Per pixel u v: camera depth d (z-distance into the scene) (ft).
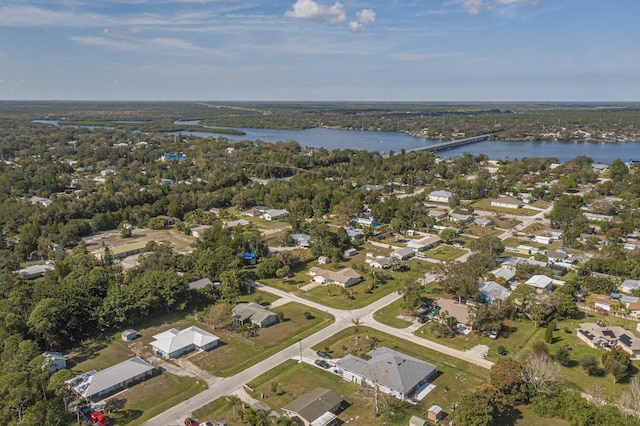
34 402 254.47
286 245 567.18
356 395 273.33
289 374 296.30
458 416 240.94
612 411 232.12
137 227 655.76
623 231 556.10
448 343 330.34
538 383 261.24
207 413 258.16
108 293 373.61
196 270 448.24
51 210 643.86
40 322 319.06
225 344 336.29
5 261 469.57
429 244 552.82
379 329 353.92
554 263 475.72
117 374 285.02
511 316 366.43
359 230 617.21
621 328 332.60
